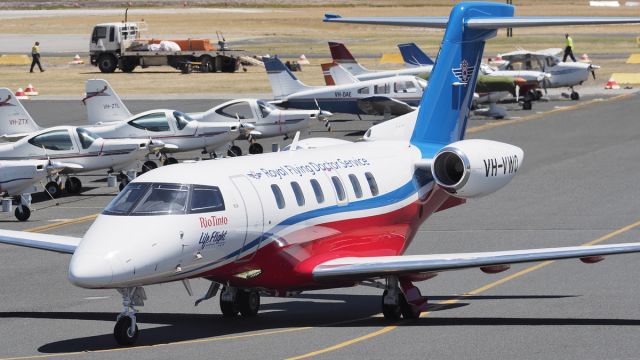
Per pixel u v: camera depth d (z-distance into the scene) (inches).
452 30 2945.4
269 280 2401.6
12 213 4458.7
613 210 4087.1
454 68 2972.4
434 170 2669.8
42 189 5078.7
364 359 2090.3
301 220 2422.5
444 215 4087.1
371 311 2605.8
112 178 5044.3
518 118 7465.6
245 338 2295.8
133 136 5492.1
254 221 2311.8
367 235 2618.1
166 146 5413.4
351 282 2477.9
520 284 2874.0
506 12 3070.9
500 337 2267.5
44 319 2564.0
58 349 2233.0
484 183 2655.0
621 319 2425.0
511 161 2751.0
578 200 4328.3
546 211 4106.8
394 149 2817.4
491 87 7377.0
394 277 2438.5
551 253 2295.8
